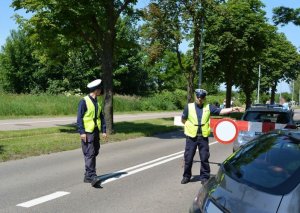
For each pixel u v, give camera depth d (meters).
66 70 56.88
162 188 8.27
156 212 6.63
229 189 3.80
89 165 8.57
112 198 7.43
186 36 25.25
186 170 8.70
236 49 29.62
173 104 52.19
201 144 8.58
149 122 26.48
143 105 46.94
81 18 16.98
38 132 17.98
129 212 6.60
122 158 12.02
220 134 9.06
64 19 16.95
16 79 59.06
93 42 18.02
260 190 3.51
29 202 7.07
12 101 31.52
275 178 3.65
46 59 19.83
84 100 8.47
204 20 24.47
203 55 30.59
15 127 20.84
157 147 14.75
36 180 8.80
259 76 41.81
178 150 13.96
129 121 27.12
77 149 13.67
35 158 11.71
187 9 23.77
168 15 24.33
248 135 11.25
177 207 6.94
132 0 17.89
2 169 9.98
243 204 3.46
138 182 8.80
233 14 29.19
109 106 17.73
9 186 8.23
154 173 9.80
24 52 58.72
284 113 12.35
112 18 17.52
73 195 7.59
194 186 8.48
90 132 8.48
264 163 3.99
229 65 31.95
